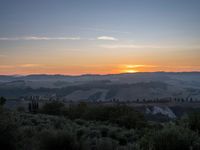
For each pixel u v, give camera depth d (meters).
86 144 12.95
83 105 49.69
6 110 13.30
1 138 11.15
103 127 24.70
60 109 52.12
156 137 12.30
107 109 42.22
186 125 15.17
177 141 11.93
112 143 13.17
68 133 12.72
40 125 21.52
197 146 11.90
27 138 12.66
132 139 20.69
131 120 36.66
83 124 30.38
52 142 12.09
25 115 30.19
